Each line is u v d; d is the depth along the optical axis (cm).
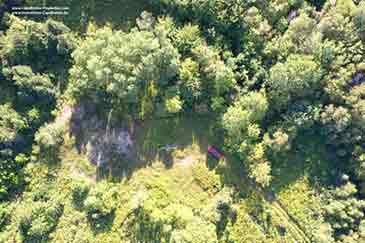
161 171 7394
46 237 7225
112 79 7081
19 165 7312
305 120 7081
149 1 7362
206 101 7362
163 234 7156
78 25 7538
